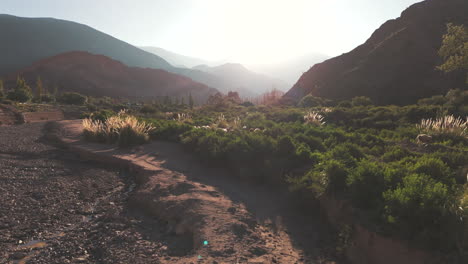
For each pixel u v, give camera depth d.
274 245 4.34
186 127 14.52
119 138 12.45
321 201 5.41
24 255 4.00
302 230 4.93
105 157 10.30
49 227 5.01
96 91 185.62
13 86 150.50
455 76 35.56
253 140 8.99
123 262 3.81
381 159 7.68
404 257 3.38
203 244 4.18
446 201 3.56
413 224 3.54
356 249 3.91
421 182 4.05
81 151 11.31
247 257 3.88
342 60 57.28
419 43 43.09
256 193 6.79
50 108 40.59
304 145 8.98
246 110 32.19
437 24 45.03
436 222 3.43
